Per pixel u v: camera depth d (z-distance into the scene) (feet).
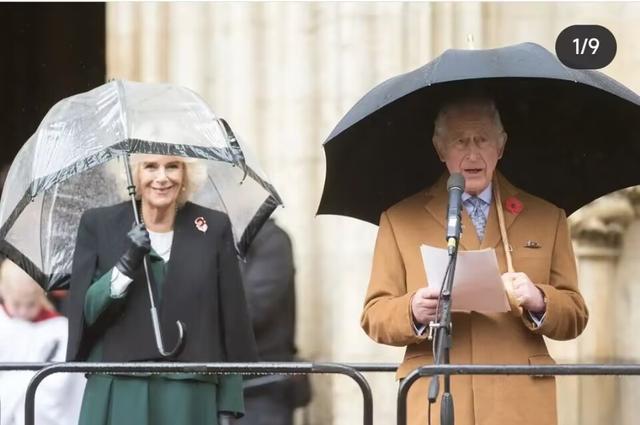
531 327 85.92
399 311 85.40
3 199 95.20
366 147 94.22
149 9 140.15
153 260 91.76
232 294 92.99
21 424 111.34
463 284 83.20
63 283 98.43
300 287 134.21
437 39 133.08
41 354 113.29
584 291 130.31
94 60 159.12
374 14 133.69
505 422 86.38
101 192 98.37
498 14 133.08
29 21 160.15
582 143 95.09
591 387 130.62
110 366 85.35
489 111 88.89
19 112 161.48
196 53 138.92
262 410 115.24
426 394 87.30
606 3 130.72
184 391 90.12
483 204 88.74
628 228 130.00
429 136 94.12
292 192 135.64
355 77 133.90
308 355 133.59
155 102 94.68
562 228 89.35
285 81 136.36
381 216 90.17
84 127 94.02
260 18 137.28
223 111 138.21
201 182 93.91
